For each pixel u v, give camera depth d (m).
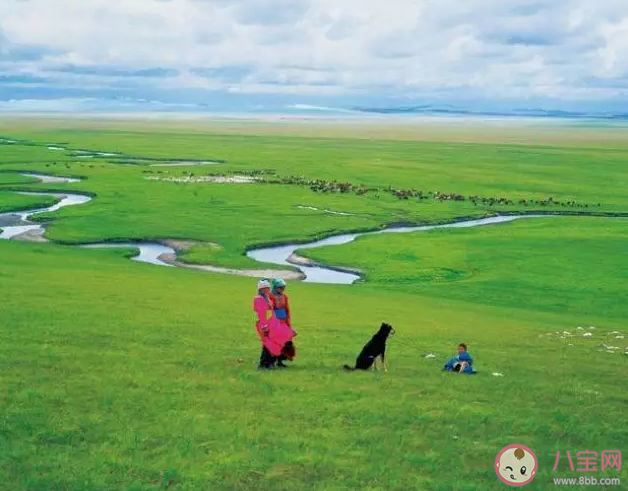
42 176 147.75
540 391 21.64
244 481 13.49
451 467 14.59
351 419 17.64
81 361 22.48
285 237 89.56
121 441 15.29
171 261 75.38
